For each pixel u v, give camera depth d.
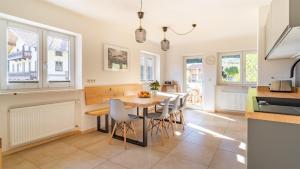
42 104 2.98
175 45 6.38
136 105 2.77
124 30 4.44
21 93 2.65
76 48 3.62
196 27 4.15
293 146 1.31
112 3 2.84
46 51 3.14
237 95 5.38
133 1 2.75
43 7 2.86
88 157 2.52
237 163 2.36
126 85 4.56
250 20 3.64
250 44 5.04
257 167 1.41
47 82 3.16
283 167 1.34
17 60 2.76
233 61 5.58
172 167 2.26
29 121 2.74
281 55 2.52
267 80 3.00
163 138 3.29
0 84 2.58
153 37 5.18
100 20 3.67
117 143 3.05
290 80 2.78
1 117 2.50
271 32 2.06
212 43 5.66
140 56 5.29
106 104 4.11
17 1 2.54
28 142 2.79
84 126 3.60
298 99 2.09
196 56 6.21
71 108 3.38
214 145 2.96
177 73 6.45
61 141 3.13
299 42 1.61
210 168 2.23
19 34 2.79
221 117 4.95
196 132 3.65
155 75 6.34
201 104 6.11
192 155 2.59
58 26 3.08
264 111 1.43
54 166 2.27
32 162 2.37
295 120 1.27
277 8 1.62
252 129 1.42
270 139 1.37
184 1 2.74
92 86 3.76
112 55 4.23
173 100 3.76
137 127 4.01
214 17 3.46
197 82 6.20
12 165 2.28
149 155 2.59
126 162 2.38
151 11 3.15
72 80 3.60
